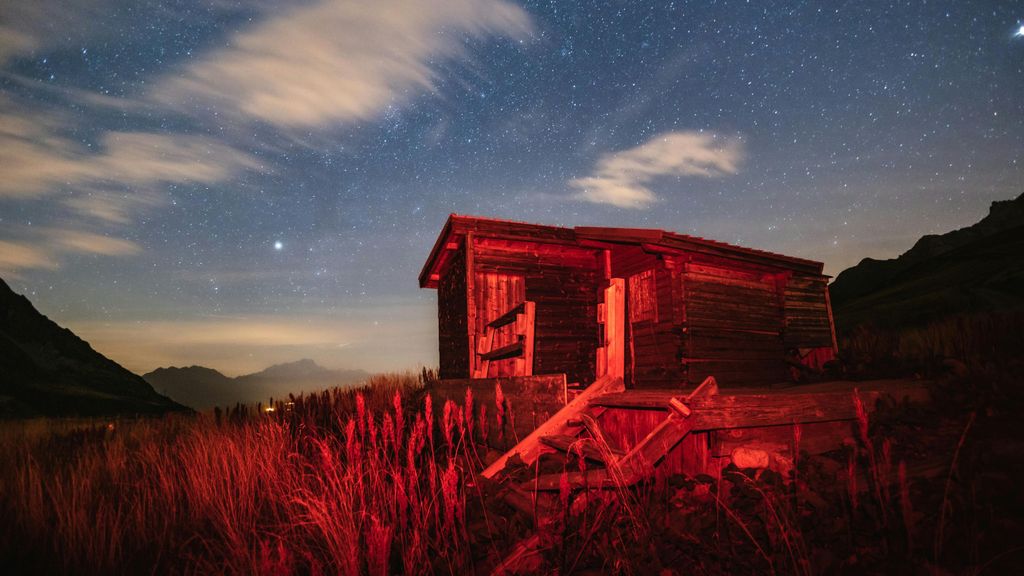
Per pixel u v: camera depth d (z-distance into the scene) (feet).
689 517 12.48
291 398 38.75
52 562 13.94
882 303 93.56
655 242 35.24
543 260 40.22
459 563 12.16
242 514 16.06
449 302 42.42
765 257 39.99
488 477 17.66
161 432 31.12
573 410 19.11
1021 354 21.74
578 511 13.61
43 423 37.29
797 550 10.24
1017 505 10.30
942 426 15.88
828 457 15.44
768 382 39.22
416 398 36.96
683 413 14.51
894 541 9.95
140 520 15.76
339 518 13.94
